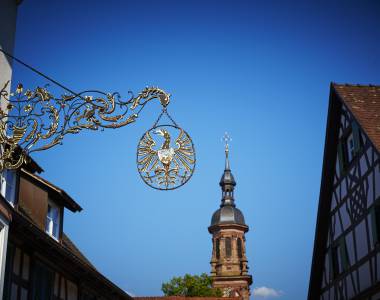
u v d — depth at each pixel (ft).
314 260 84.23
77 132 34.32
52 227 69.10
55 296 64.39
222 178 325.01
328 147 79.97
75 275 69.46
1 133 34.60
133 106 34.63
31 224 55.67
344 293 76.02
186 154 34.99
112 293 80.23
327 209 82.07
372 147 67.10
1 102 42.86
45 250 60.70
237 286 297.12
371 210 67.72
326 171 80.89
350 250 74.49
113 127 34.42
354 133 72.64
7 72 44.16
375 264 66.69
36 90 34.63
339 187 78.23
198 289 203.00
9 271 54.13
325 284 83.10
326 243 82.69
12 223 53.42
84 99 34.53
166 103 34.88
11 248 54.95
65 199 70.38
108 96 34.60
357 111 72.13
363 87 77.77
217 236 309.22
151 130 35.14
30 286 58.03
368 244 68.80
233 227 309.01
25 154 34.32
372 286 66.54
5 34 44.27
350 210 74.33
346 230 75.72
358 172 71.82
